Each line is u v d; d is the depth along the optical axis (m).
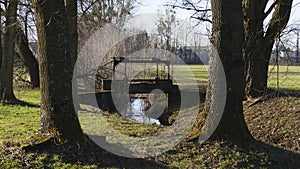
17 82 24.39
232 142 7.77
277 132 9.77
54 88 7.00
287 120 10.17
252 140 8.05
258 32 11.68
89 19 16.50
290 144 9.09
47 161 6.45
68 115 7.02
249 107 11.94
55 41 6.98
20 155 6.57
